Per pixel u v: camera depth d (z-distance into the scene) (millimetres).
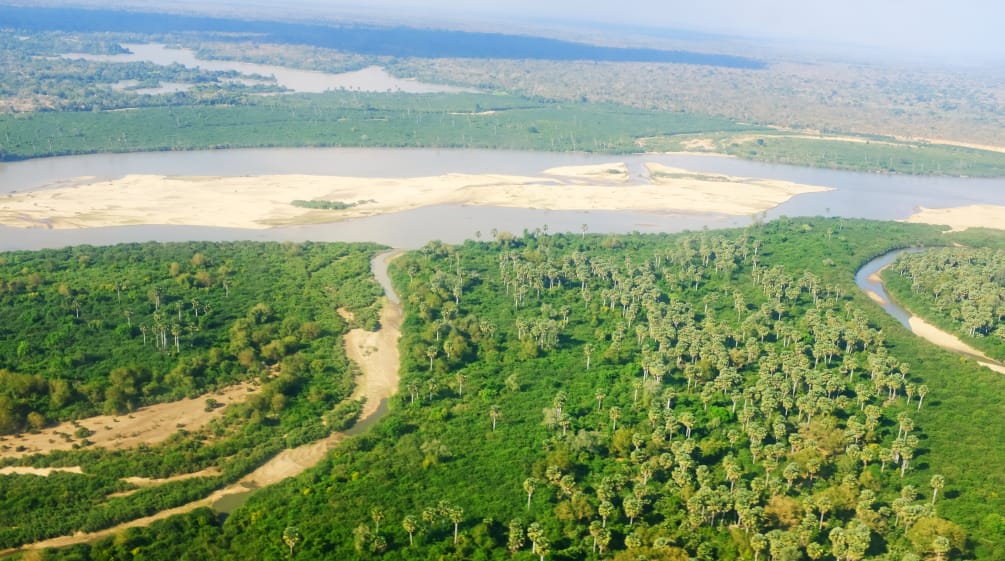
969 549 189875
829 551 188875
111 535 190750
